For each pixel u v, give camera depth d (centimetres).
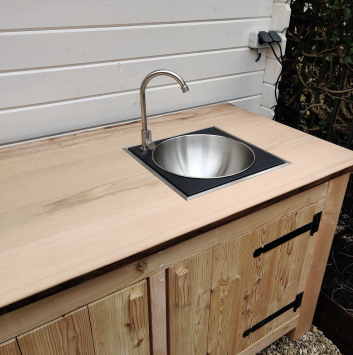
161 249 87
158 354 112
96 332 92
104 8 133
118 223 92
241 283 120
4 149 130
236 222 105
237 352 140
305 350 165
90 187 108
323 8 192
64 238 87
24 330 80
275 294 138
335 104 206
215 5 158
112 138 140
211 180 112
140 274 92
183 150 146
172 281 100
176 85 166
